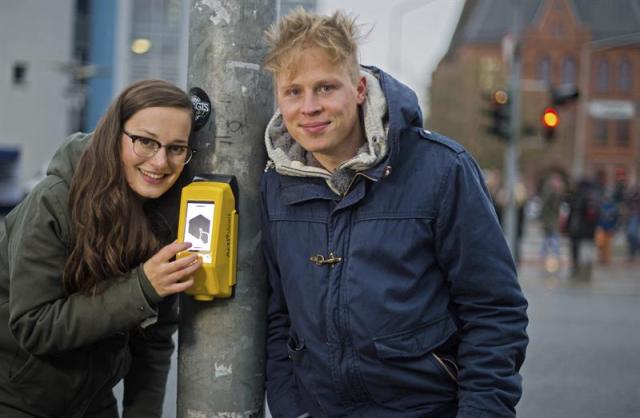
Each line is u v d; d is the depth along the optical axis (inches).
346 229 86.4
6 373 91.6
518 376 87.0
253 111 93.5
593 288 567.2
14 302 86.5
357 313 84.8
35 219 86.8
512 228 636.1
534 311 434.9
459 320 90.0
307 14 84.3
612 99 3031.5
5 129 1326.3
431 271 88.0
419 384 86.3
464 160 87.2
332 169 88.7
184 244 86.2
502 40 3152.1
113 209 86.5
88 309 85.6
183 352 94.0
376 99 86.2
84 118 1362.0
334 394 87.6
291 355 90.6
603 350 318.7
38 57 1333.7
